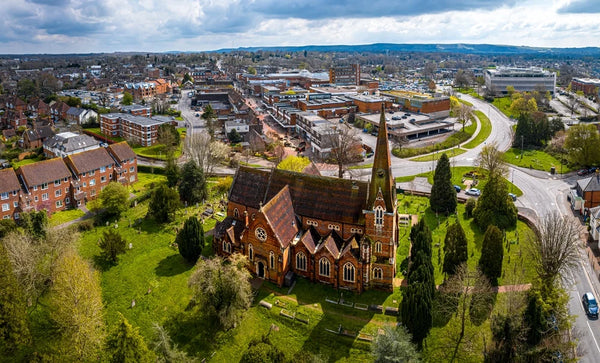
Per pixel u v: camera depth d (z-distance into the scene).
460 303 86.75
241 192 113.19
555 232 97.56
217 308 85.00
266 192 108.81
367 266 93.00
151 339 84.44
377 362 67.88
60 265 88.38
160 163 198.25
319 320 87.12
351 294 94.38
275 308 90.50
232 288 83.44
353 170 192.25
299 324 86.56
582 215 135.25
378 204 91.38
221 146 193.50
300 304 91.50
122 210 134.25
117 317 90.75
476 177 171.88
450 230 100.75
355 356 79.38
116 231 126.06
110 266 108.00
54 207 141.62
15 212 131.62
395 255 106.31
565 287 97.50
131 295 97.00
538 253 94.94
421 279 84.31
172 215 129.75
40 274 93.69
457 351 80.56
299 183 105.94
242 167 115.50
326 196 102.19
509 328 76.75
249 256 100.88
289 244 98.81
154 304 93.69
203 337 84.50
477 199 141.62
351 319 87.12
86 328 77.94
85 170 148.50
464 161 195.88
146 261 109.44
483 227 122.44
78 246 111.81
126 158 164.12
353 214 98.50
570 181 165.75
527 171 178.50
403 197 152.38
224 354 81.19
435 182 135.75
